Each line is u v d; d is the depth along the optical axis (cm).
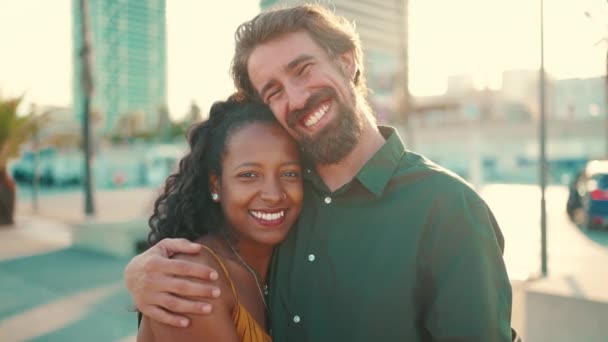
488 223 143
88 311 546
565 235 1106
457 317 133
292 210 160
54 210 1769
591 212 1173
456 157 4100
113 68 7794
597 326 370
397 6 2052
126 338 468
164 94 8250
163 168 3447
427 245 143
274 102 157
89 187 1523
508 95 5016
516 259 812
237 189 156
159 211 183
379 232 148
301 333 156
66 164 3312
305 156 163
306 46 154
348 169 161
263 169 154
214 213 166
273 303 163
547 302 397
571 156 3725
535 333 382
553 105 4044
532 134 3903
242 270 160
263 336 152
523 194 2206
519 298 426
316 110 152
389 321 142
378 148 165
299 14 157
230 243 163
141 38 7938
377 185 149
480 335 130
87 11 1534
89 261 809
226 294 143
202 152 166
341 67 157
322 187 157
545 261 661
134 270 134
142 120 7144
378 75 2836
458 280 135
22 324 506
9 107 1323
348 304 147
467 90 5494
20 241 1029
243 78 172
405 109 2100
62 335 475
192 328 128
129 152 3953
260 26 157
